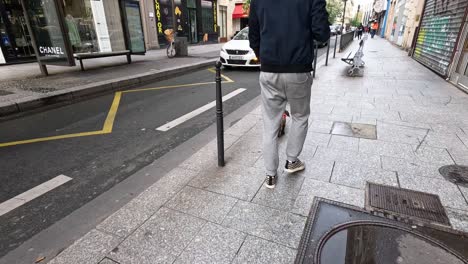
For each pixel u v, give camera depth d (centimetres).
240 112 534
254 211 237
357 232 206
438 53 855
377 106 519
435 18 939
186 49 1338
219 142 302
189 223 225
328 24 220
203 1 2169
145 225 224
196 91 724
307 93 247
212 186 275
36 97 580
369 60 1171
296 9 217
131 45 1075
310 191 262
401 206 236
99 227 223
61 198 279
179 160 352
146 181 306
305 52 227
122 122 496
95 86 694
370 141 366
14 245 219
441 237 200
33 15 754
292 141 276
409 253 185
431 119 445
